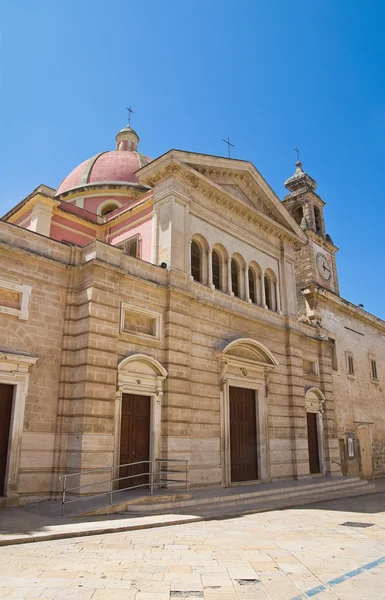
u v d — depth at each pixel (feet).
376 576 23.27
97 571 23.04
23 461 43.24
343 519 43.04
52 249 49.78
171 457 52.90
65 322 48.93
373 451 102.01
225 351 62.64
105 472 45.47
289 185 115.55
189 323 59.47
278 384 74.18
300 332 80.89
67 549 27.84
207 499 48.03
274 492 57.52
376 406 107.86
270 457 68.95
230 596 19.80
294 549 29.19
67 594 19.58
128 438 50.72
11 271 45.85
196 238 66.18
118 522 35.96
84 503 41.57
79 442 44.60
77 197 88.79
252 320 70.23
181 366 56.54
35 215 71.56
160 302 56.90
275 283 80.38
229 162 70.38
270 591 20.62
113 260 51.96
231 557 26.63
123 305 52.31
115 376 48.62
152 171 63.87
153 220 63.87
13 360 43.78
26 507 41.32
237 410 66.28
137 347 52.90
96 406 46.16
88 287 49.08
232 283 72.33
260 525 38.73
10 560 24.93
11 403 43.88
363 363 107.55
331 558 26.96
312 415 84.69
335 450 86.02
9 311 44.73
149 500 43.91
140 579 21.90
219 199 69.87
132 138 111.86
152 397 53.72
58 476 44.65
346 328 104.12
